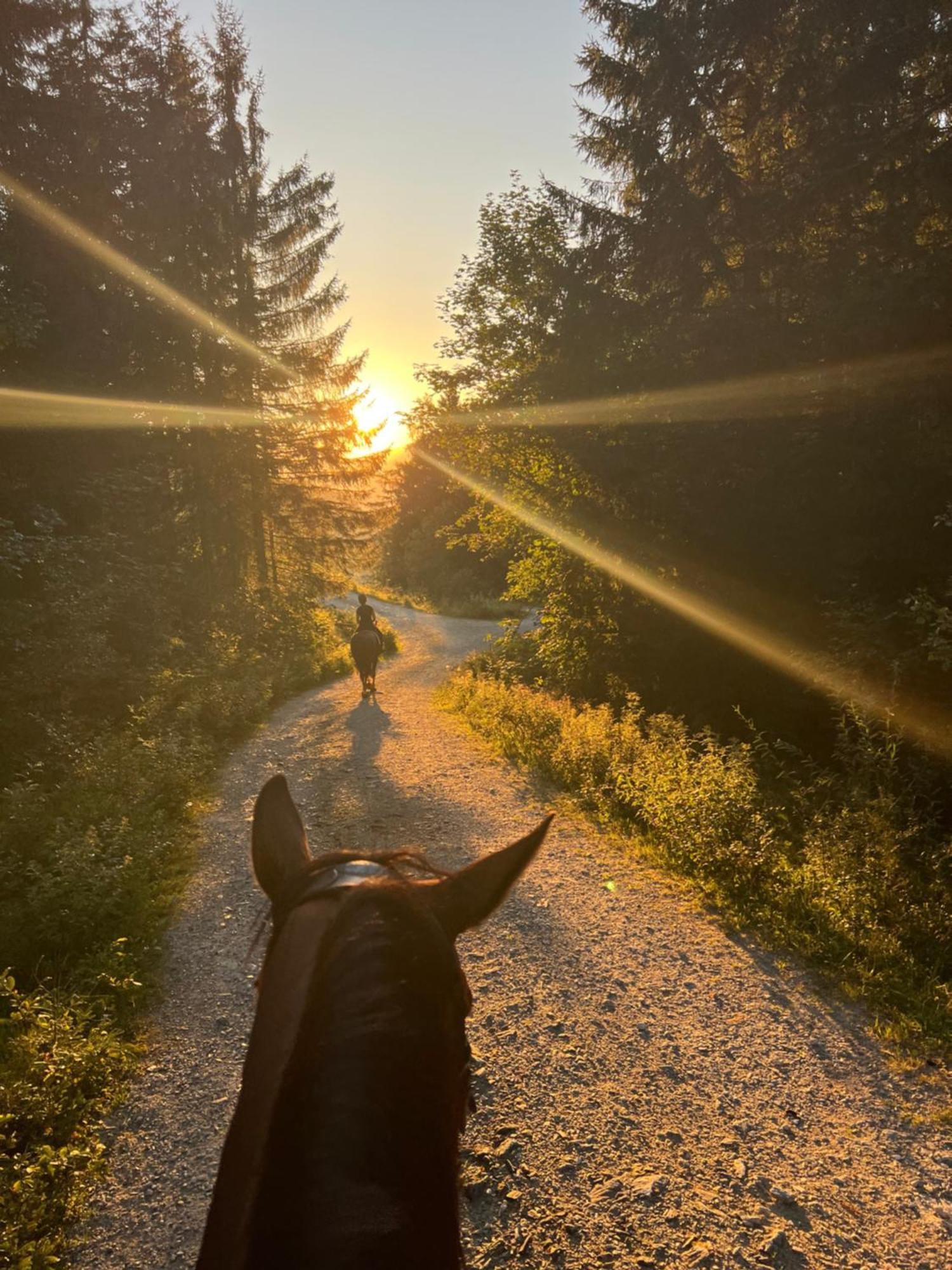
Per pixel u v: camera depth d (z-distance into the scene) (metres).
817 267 11.20
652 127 12.81
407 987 1.07
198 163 19.56
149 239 17.52
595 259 13.57
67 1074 3.73
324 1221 0.82
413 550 63.28
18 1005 4.24
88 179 14.73
